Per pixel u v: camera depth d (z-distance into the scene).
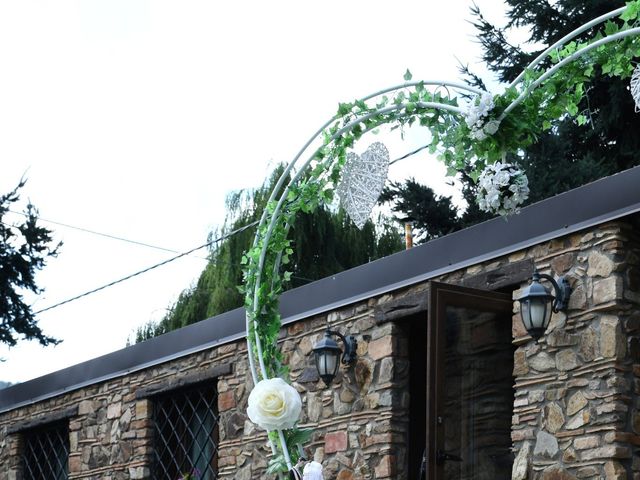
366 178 4.09
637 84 3.50
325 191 4.49
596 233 5.26
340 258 14.72
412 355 6.78
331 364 6.39
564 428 5.23
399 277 6.31
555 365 5.34
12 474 9.88
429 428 5.37
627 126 12.05
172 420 8.28
